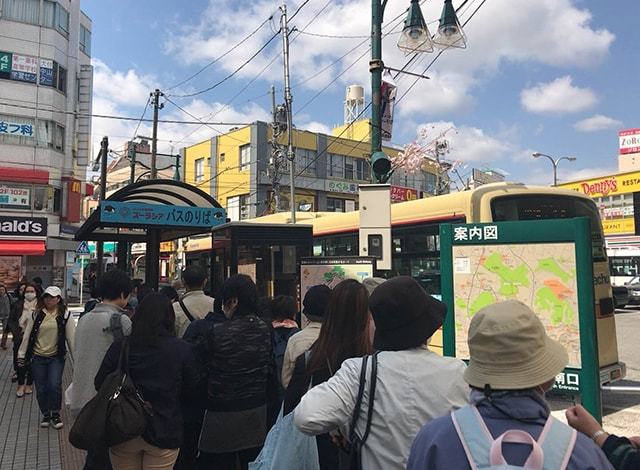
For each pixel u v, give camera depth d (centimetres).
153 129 2730
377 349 228
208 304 518
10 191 2869
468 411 154
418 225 854
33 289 862
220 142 4228
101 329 425
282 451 253
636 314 2125
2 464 532
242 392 367
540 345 156
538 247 527
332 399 213
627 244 3031
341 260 688
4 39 2884
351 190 4328
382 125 898
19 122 2903
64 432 640
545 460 139
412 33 804
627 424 636
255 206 3859
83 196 3259
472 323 164
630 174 3039
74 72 3184
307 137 4125
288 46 2380
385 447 206
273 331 423
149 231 1184
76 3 3216
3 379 959
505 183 788
